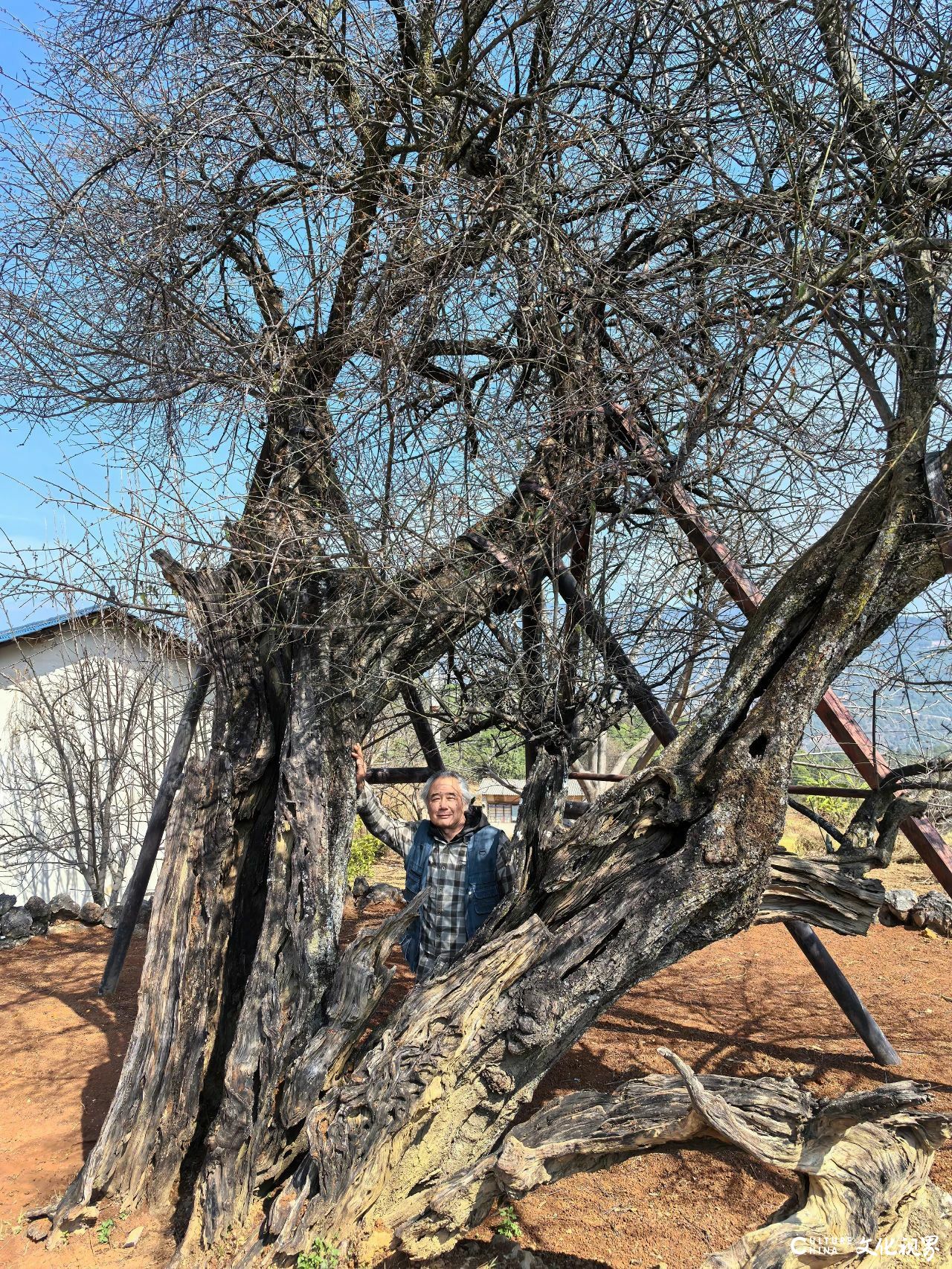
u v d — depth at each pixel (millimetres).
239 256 4391
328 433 3918
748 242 3689
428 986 3359
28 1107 4938
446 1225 3061
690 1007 6105
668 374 3883
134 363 4418
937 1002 6121
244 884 4105
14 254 4285
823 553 3344
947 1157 3879
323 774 3867
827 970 5086
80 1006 6641
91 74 4113
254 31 3814
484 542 4133
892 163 3230
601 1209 3701
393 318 3791
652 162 3891
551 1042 3182
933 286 3314
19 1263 3502
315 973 3596
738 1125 2711
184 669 9109
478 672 4641
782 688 3234
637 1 3711
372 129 4008
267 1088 3482
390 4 4152
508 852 3662
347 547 3826
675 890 3189
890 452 3373
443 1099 3162
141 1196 3840
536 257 3906
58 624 9734
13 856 12031
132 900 6781
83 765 11406
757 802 3182
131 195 3918
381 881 12227
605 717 4727
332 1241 3059
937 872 4383
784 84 3371
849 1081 4852
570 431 4051
